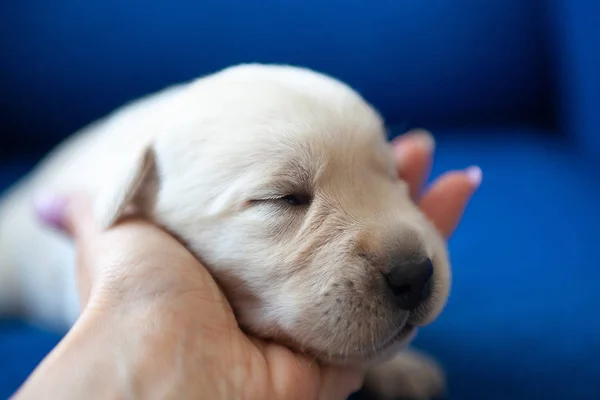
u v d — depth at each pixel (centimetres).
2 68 54
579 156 48
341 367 25
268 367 23
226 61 54
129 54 53
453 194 30
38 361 31
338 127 25
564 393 28
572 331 31
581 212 40
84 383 21
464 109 56
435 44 54
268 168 25
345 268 23
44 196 33
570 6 46
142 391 21
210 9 53
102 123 45
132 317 22
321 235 24
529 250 37
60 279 35
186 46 54
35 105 55
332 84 27
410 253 23
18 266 38
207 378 22
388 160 27
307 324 24
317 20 54
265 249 25
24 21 53
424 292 23
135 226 25
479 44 54
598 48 42
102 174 30
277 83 26
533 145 51
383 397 28
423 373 28
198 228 25
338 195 25
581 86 46
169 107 27
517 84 55
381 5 54
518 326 32
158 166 26
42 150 57
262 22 53
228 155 25
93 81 54
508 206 41
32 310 38
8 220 40
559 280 34
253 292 25
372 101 55
